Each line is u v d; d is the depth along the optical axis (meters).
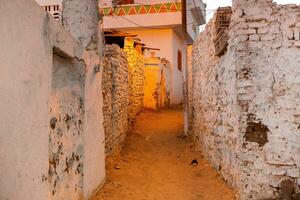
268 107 5.09
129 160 8.66
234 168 5.57
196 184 6.66
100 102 6.42
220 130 6.65
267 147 5.06
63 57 4.64
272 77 5.09
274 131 5.05
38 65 3.36
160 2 19.77
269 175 5.04
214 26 6.90
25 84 3.03
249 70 5.15
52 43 3.79
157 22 19.02
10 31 2.75
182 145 10.55
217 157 6.95
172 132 12.30
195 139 10.35
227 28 5.82
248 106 5.14
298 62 5.04
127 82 11.12
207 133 8.16
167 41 19.92
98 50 6.26
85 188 5.26
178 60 22.03
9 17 2.73
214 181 6.60
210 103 7.73
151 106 16.97
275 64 5.09
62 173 4.41
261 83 5.12
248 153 5.11
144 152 9.70
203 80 8.80
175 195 6.07
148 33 20.00
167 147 10.34
